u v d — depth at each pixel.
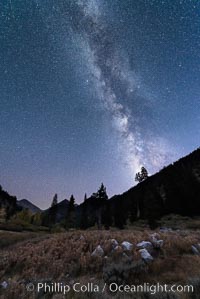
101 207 66.12
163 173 81.56
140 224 50.81
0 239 26.69
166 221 45.12
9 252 14.91
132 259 10.09
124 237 13.65
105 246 12.00
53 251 12.82
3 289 7.43
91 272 9.54
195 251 11.26
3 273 10.73
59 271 9.87
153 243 12.20
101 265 10.05
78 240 14.27
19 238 27.56
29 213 78.75
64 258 11.41
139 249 11.48
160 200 61.53
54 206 88.19
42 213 90.94
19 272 10.74
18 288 6.84
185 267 9.01
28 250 14.15
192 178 64.25
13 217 75.62
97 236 14.48
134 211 63.38
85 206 79.56
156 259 10.20
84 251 12.30
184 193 58.84
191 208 50.22
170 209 54.16
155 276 8.30
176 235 14.52
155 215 53.34
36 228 54.50
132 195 79.62
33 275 9.56
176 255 10.77
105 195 67.31
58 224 72.50
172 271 8.73
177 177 69.88
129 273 8.42
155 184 75.75
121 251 11.16
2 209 89.06
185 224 38.25
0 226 47.88
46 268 10.62
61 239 15.19
